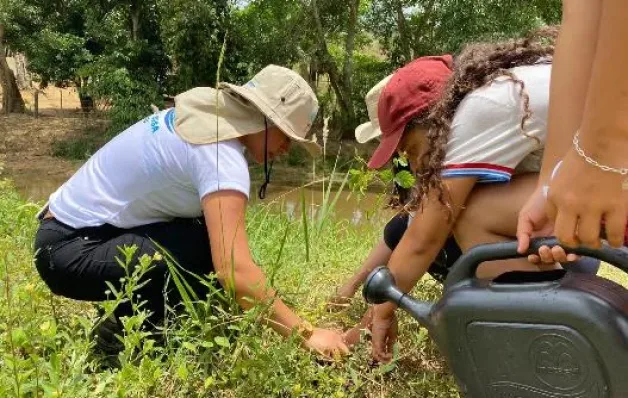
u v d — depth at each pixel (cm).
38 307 236
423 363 231
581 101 150
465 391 155
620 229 119
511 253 148
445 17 1645
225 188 218
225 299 213
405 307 170
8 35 2233
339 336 221
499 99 193
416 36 1761
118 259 206
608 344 131
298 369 205
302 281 280
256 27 1772
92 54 2127
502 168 193
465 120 195
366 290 176
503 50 204
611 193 116
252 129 233
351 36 1770
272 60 1761
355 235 406
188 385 195
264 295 212
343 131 1761
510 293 142
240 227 218
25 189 1395
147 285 233
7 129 1936
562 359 137
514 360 143
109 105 1897
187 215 237
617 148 114
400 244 206
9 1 2144
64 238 232
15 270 258
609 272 337
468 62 201
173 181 228
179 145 226
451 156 195
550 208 126
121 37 1828
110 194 234
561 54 156
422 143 211
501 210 197
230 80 1709
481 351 148
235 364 199
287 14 1823
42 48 2127
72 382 171
